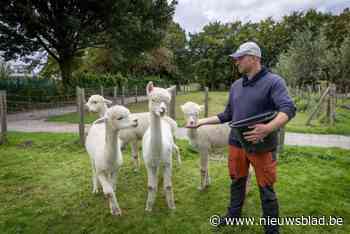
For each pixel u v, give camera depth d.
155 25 17.81
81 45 17.08
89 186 4.16
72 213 3.35
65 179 4.42
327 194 3.79
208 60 43.44
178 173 4.69
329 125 9.09
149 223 3.11
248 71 2.43
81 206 3.52
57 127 8.98
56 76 25.47
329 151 5.77
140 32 16.03
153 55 29.80
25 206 3.54
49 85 16.22
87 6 14.66
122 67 26.84
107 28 15.92
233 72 43.31
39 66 23.12
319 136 7.57
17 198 3.76
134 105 16.12
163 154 3.21
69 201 3.66
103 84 20.77
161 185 4.18
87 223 3.12
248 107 2.38
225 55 43.47
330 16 40.69
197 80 46.03
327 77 21.64
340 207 3.42
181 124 9.20
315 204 3.50
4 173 4.66
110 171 3.28
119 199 3.73
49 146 6.32
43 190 4.02
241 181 2.86
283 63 22.66
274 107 2.31
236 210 2.93
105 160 3.15
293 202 3.56
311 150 5.85
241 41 43.09
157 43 17.91
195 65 45.31
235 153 2.72
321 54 20.73
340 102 17.31
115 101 11.29
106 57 26.47
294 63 21.06
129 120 2.97
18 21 13.85
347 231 2.93
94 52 27.25
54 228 3.03
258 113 2.34
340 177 4.41
